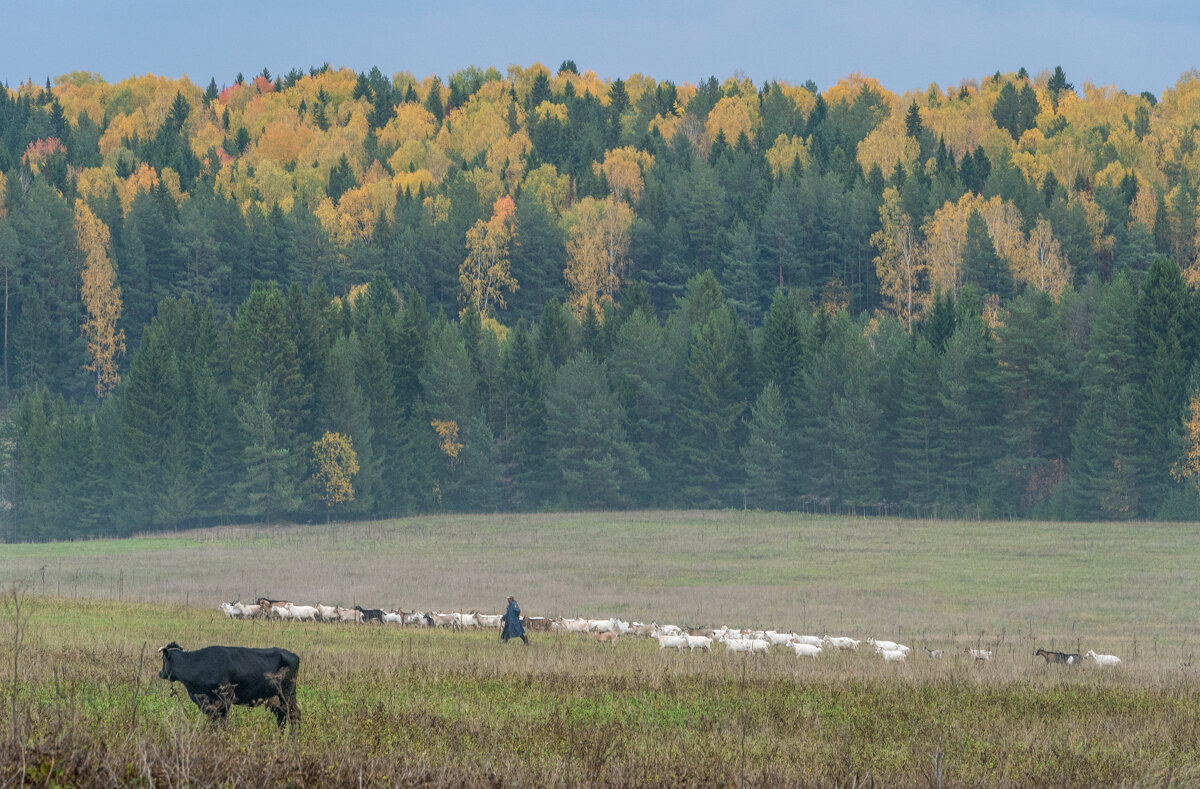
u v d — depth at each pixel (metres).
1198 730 17.94
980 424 124.38
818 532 100.88
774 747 14.86
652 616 52.16
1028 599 59.28
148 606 41.56
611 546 91.69
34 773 8.85
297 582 66.56
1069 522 108.19
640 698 20.70
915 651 38.25
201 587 62.94
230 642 30.97
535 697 20.11
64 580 66.75
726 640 39.69
